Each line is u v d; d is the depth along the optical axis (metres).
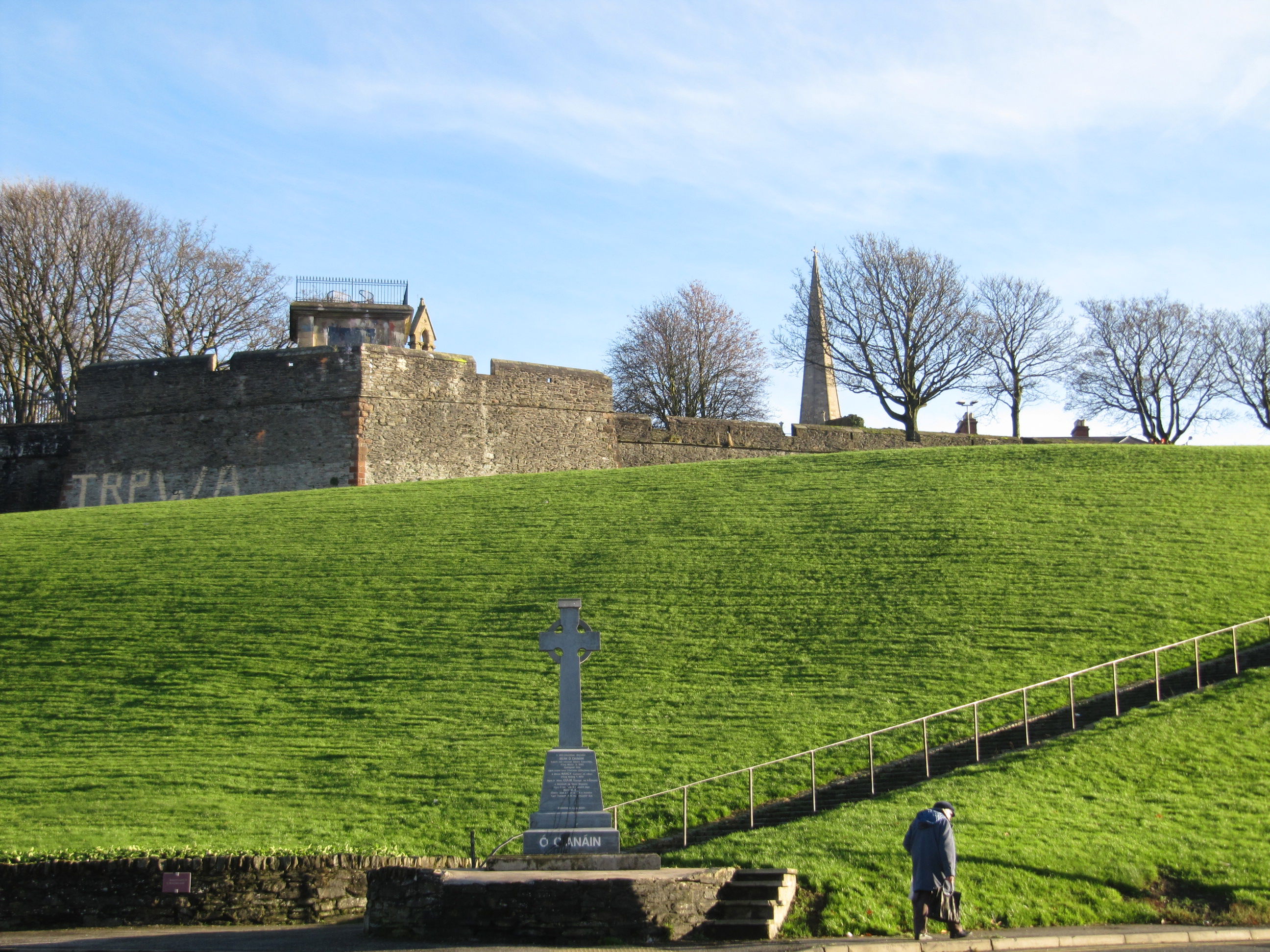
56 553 35.50
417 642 28.05
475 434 50.19
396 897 13.32
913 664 25.41
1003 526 33.81
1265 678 23.03
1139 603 27.92
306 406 48.16
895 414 69.69
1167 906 14.73
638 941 12.98
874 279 69.12
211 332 65.56
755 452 57.69
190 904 14.75
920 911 13.35
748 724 23.08
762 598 29.83
